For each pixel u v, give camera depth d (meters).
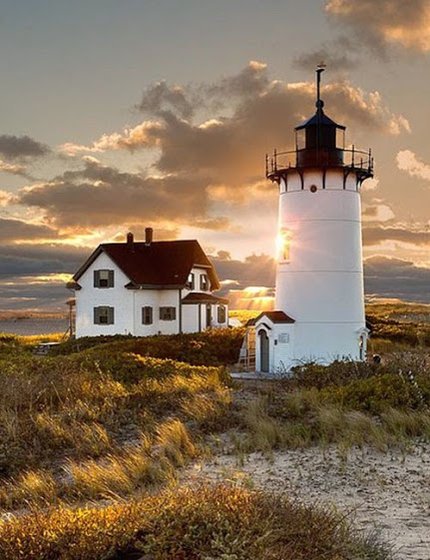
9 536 7.21
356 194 32.81
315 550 7.06
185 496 8.02
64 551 6.84
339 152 32.38
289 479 11.99
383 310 76.62
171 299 49.62
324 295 31.67
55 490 11.65
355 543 7.63
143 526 7.16
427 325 48.59
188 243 51.97
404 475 12.16
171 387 20.42
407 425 15.22
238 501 7.72
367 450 13.75
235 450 13.91
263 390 21.05
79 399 18.33
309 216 31.97
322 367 22.59
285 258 32.56
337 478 12.01
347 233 32.19
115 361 24.75
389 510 10.23
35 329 96.62
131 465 12.41
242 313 66.69
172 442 14.21
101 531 7.02
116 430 15.87
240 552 6.54
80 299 49.47
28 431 15.25
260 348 31.83
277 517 7.47
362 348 32.59
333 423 15.21
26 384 19.42
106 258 48.53
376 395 17.33
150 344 34.50
